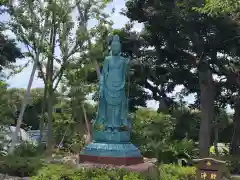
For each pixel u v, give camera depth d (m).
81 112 31.97
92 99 31.91
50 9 27.83
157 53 33.62
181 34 31.05
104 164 14.75
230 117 46.91
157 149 25.56
